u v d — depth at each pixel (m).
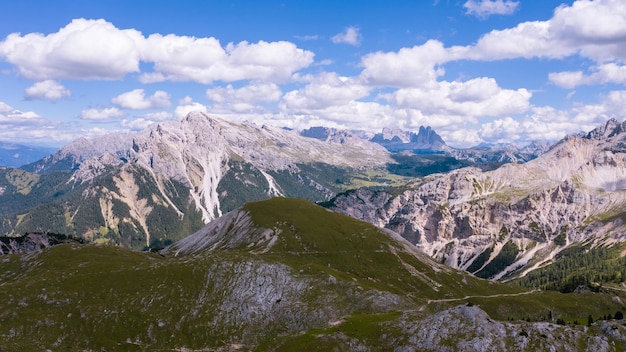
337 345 137.38
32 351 152.50
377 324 147.00
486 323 130.12
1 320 170.88
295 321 169.00
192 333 171.50
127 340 168.00
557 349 117.25
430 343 127.81
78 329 171.00
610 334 121.88
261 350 150.88
